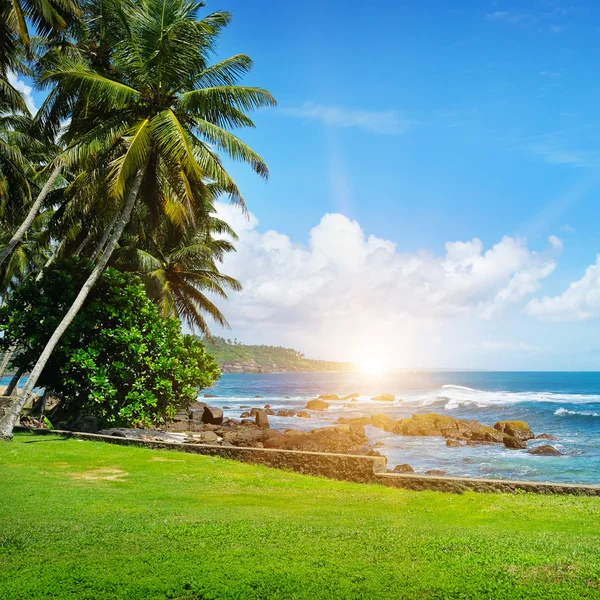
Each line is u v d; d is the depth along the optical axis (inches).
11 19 703.1
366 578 223.5
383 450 1031.6
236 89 716.0
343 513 357.7
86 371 762.2
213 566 235.9
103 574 226.5
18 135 1083.3
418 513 363.6
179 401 892.0
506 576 224.8
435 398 2465.6
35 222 1342.3
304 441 928.9
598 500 403.2
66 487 404.5
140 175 733.9
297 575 225.6
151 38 713.0
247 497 406.3
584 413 1708.9
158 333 850.1
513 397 2476.6
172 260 1248.8
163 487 425.7
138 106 742.5
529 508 375.9
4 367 1106.7
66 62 779.4
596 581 218.8
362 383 5482.3
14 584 216.1
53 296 797.9
